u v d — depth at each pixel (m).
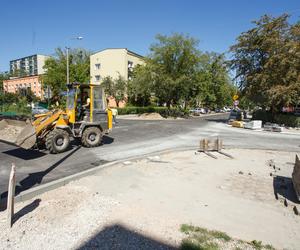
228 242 4.19
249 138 17.23
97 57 51.69
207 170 8.62
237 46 28.77
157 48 35.97
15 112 27.70
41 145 11.05
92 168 8.13
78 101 11.77
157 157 10.21
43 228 4.41
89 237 4.18
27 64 89.44
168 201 5.84
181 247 3.96
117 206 5.40
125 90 44.72
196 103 67.19
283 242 4.34
